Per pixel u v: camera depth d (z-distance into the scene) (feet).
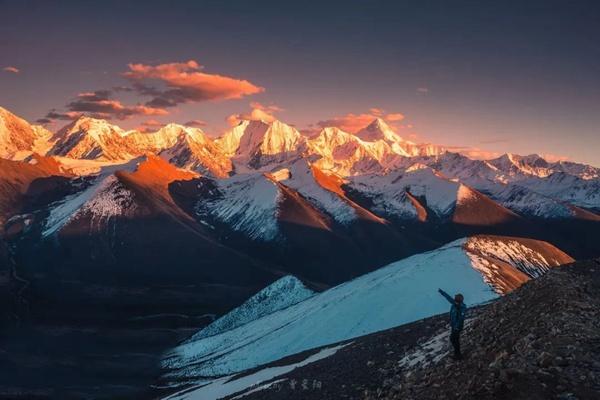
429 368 92.94
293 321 417.49
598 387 58.13
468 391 66.74
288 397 127.34
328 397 113.91
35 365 561.43
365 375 119.96
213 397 214.07
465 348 90.53
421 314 288.10
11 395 469.16
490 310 104.12
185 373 466.70
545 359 64.13
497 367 68.13
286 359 232.73
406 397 83.20
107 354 613.52
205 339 603.26
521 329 79.41
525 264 458.09
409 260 415.44
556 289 88.53
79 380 516.73
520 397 59.82
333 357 163.22
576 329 71.41
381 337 161.89
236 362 407.23
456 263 339.77
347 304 343.26
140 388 467.93
